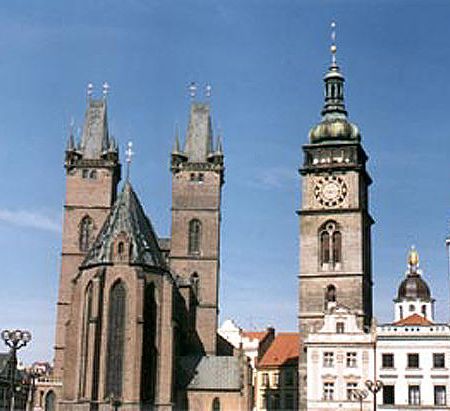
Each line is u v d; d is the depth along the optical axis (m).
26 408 157.12
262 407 176.00
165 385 129.50
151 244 136.12
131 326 127.31
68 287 157.25
